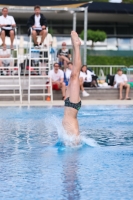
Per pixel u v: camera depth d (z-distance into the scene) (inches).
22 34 1525.6
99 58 1451.8
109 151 324.5
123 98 807.1
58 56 852.6
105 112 580.4
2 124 463.2
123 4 1610.5
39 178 248.2
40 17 770.2
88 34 1483.8
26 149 330.3
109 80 866.1
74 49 332.5
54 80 765.3
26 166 276.4
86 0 1595.7
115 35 1630.2
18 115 541.6
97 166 276.4
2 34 751.7
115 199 211.0
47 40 822.5
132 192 221.9
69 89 338.3
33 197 214.4
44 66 806.5
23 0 1179.9
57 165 279.1
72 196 215.6
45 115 541.6
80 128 440.1
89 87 805.2
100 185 233.8
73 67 334.6
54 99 774.5
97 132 414.9
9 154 312.3
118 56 1486.2
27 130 422.3
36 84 796.6
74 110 339.3
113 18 1621.6
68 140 340.5
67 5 1055.0
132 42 1638.8
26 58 797.9
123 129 435.5
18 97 767.7
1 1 1155.9
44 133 404.2
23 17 1524.4
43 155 309.3
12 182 240.5
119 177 250.4
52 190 225.3
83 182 240.1
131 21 1644.9
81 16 1562.5
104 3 1601.9
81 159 297.4
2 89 769.6
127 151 324.8
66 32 1593.3
